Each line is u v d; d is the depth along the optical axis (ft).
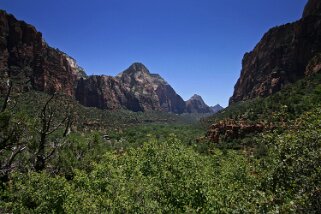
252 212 33.01
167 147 114.21
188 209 61.00
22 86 172.55
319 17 606.55
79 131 402.93
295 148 35.81
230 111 560.61
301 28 624.18
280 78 608.60
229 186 72.18
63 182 84.12
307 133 36.09
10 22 650.84
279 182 36.99
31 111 196.54
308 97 223.71
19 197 80.84
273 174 37.58
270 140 42.83
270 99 342.23
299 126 40.37
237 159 116.57
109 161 116.26
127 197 66.33
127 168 104.32
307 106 181.16
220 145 273.75
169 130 556.51
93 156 124.88
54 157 116.88
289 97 286.05
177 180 79.92
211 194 66.64
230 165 113.70
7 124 84.33
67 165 114.73
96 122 543.39
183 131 522.47
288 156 35.40
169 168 94.53
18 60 632.79
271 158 41.88
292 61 621.31
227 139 290.56
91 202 66.44
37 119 114.73
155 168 100.07
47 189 82.48
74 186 89.61
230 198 50.65
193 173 86.48
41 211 77.97
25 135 98.94
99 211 63.57
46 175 93.66
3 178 94.02
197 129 547.08
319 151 33.22
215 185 79.46
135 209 63.67
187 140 350.02
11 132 86.99
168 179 80.38
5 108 99.14
